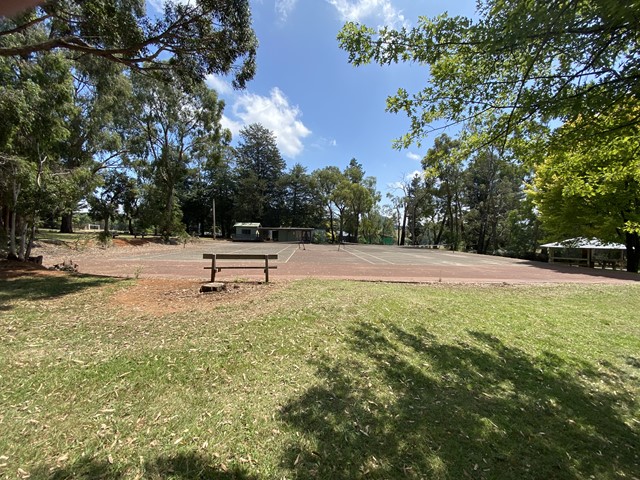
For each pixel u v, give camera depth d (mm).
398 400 3207
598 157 4523
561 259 23984
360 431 2666
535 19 2533
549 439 2748
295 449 2406
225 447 2398
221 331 4867
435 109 4074
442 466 2318
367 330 5156
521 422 2969
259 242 46625
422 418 2910
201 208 56906
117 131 27516
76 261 15094
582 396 3553
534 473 2328
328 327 5184
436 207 49156
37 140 9914
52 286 7719
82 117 19094
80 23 7160
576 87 3207
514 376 3939
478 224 39375
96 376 3430
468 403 3234
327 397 3174
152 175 31203
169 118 30359
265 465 2238
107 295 7035
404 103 4160
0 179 10008
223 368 3707
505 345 4961
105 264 14094
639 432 2953
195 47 8078
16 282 8062
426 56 3445
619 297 8766
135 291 7492
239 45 8297
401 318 5871
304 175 60031
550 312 6977
